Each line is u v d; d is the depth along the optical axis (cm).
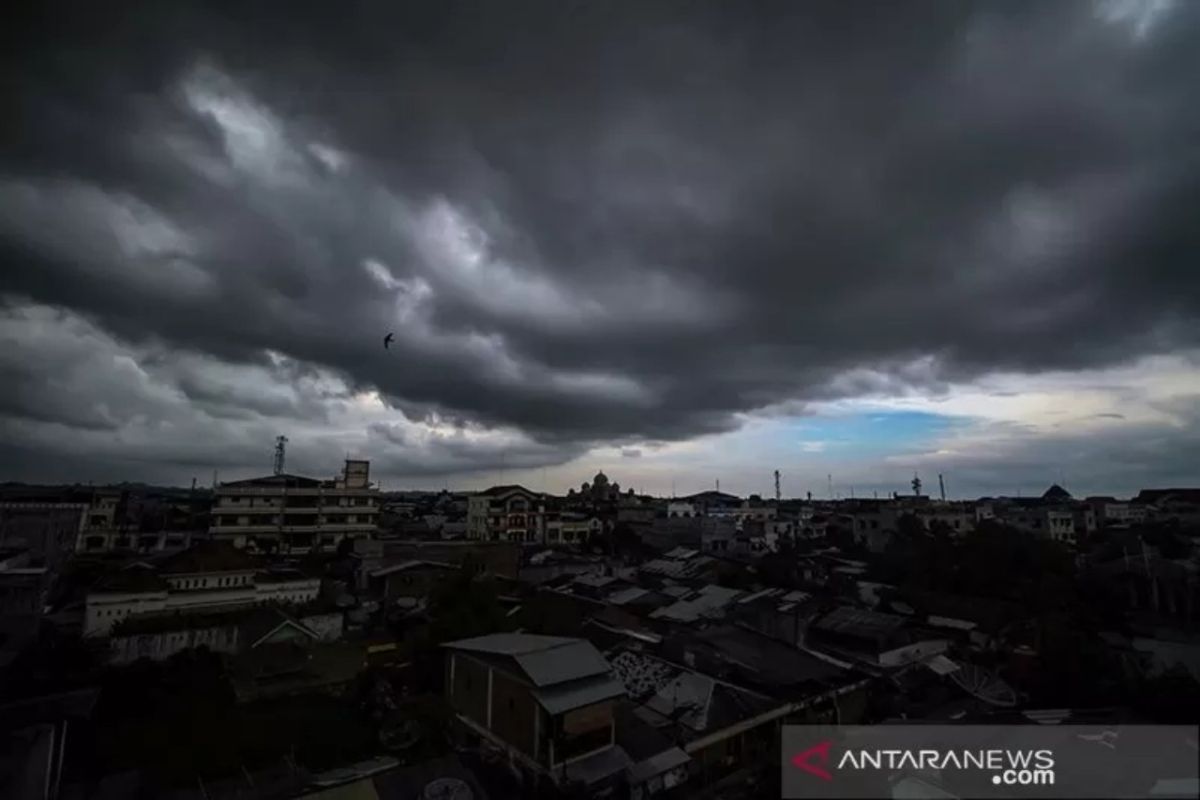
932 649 2988
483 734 1939
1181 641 2819
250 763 1806
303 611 3170
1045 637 2808
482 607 2891
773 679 2370
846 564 4778
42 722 1672
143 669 2344
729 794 1873
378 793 1555
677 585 4250
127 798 1602
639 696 2206
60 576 3338
